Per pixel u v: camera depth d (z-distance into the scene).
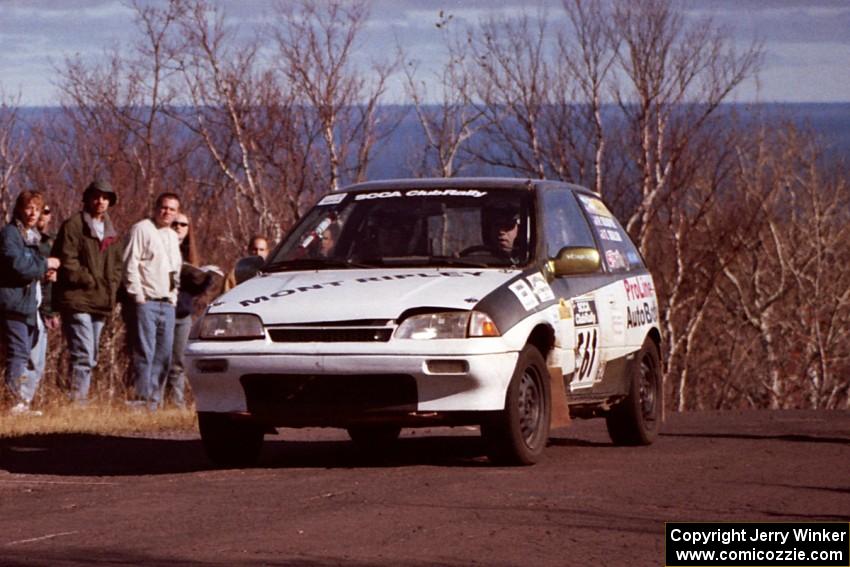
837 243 87.62
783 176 77.12
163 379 30.06
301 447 22.64
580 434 25.30
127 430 24.98
